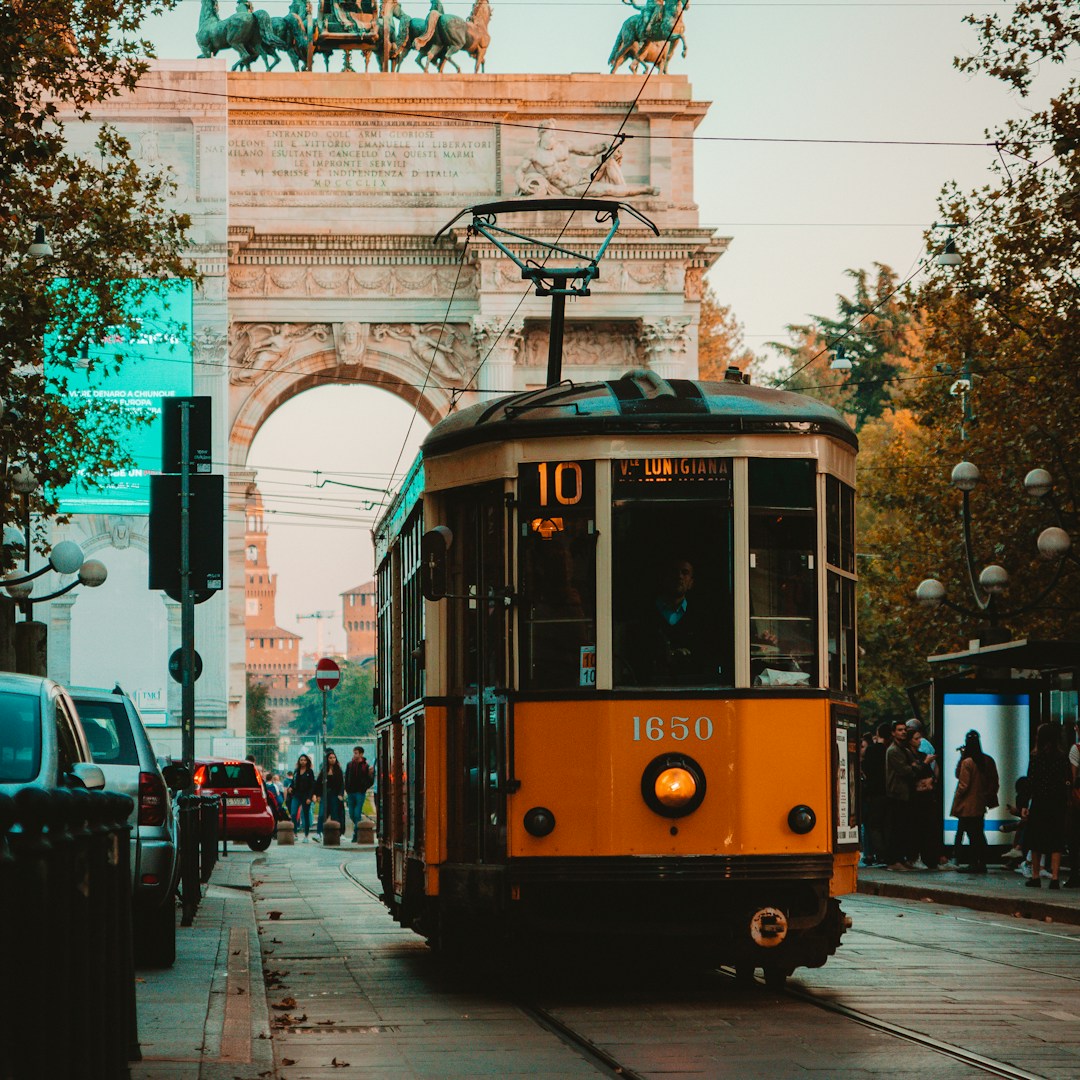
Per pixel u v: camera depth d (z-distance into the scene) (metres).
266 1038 15.88
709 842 18.45
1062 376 47.50
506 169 87.75
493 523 19.61
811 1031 16.70
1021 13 42.84
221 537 29.48
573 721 18.73
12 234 41.28
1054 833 35.94
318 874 46.09
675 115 88.00
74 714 18.48
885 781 43.38
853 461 20.36
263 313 87.38
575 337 89.31
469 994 19.89
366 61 89.75
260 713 187.12
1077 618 56.38
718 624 18.81
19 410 37.28
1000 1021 17.45
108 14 37.91
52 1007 9.34
